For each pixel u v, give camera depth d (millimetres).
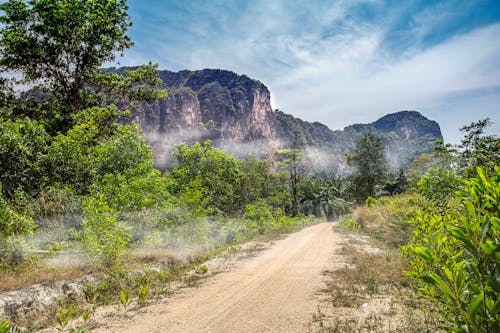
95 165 12500
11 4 18578
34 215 9234
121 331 4746
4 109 18906
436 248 2131
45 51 19688
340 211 66500
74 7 19562
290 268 8906
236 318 5156
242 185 29594
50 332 4711
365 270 7578
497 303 1497
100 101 22703
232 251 12484
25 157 10367
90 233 7598
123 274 7164
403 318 4539
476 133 10578
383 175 50188
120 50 21906
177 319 5211
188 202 12648
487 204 1689
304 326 4625
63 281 6258
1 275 5938
